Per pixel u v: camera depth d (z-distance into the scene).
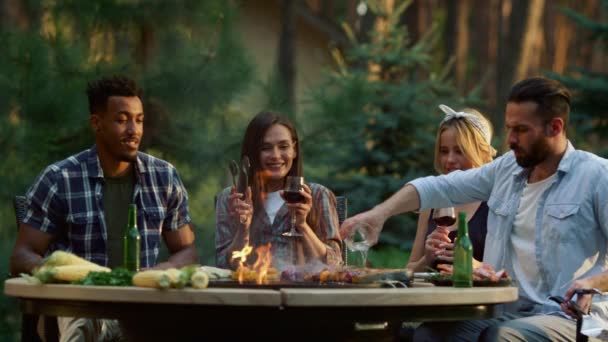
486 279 3.86
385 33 11.17
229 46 8.25
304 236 4.41
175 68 8.09
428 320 3.57
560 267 4.25
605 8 12.46
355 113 9.12
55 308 3.64
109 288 3.47
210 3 8.25
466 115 5.17
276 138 4.70
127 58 8.29
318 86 9.40
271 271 3.89
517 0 12.86
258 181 4.73
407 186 4.66
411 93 10.47
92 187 4.70
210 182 8.48
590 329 3.87
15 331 7.90
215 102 8.26
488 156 5.21
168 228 4.90
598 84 11.84
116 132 4.62
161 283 3.42
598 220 4.25
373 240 4.44
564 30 19.02
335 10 20.89
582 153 4.34
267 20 18.11
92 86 4.67
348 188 10.12
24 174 7.86
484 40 18.73
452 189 4.67
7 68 7.80
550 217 4.29
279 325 3.51
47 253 4.70
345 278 3.78
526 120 4.21
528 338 4.00
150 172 4.82
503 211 4.47
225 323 3.52
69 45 7.99
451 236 4.99
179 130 8.29
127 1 8.14
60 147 8.02
